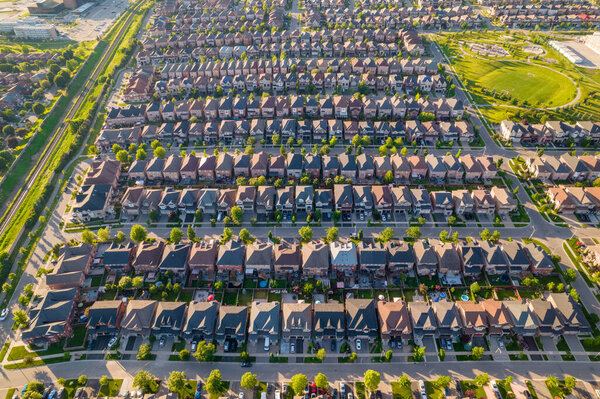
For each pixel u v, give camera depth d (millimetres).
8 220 185250
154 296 150125
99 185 189250
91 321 136500
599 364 126562
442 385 117562
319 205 180500
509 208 176375
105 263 156875
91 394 121938
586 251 159250
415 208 179125
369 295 148500
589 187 183125
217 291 150250
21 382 125812
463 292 148625
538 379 123250
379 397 119562
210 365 129000
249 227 176750
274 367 128250
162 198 184625
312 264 152125
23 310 145875
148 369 128125
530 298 145625
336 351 132125
